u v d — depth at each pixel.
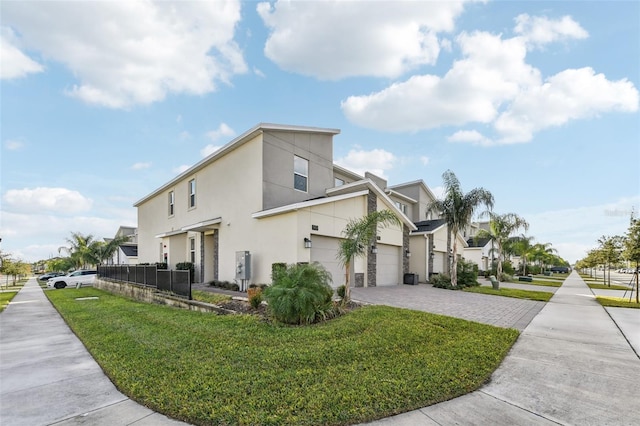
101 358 5.38
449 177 17.44
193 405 3.59
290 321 7.04
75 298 14.79
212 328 6.75
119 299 13.62
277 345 5.56
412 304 10.19
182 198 19.02
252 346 5.52
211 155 15.60
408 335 6.17
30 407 3.76
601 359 5.29
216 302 9.64
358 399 3.69
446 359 5.01
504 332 6.71
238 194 14.10
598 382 4.37
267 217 12.45
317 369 4.56
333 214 13.07
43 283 32.66
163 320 7.94
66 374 4.86
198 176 17.36
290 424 3.22
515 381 4.39
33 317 10.34
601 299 12.97
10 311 11.79
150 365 4.85
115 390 4.23
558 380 4.43
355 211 14.46
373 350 5.31
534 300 12.47
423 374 4.41
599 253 19.42
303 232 11.46
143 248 24.61
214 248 15.59
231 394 3.83
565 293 15.90
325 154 16.25
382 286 16.00
